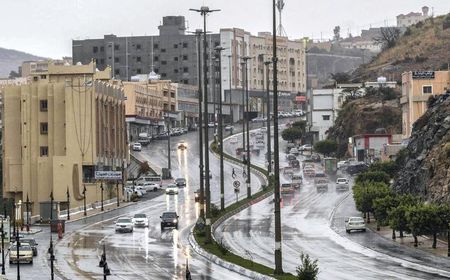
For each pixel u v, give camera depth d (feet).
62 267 322.55
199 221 431.84
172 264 324.60
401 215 379.14
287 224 462.19
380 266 302.25
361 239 394.11
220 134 546.26
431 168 433.89
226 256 334.03
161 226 466.70
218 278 282.36
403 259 321.73
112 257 349.41
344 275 279.49
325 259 326.03
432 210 351.46
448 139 447.83
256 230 437.99
